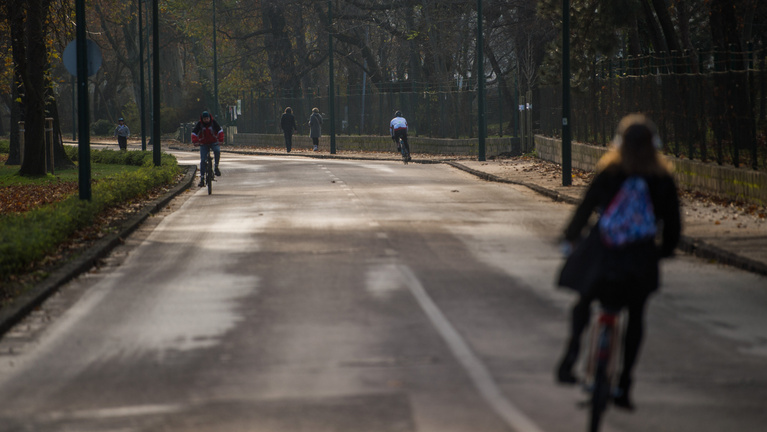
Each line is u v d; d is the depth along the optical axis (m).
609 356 10.91
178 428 12.10
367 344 16.48
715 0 54.81
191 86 184.00
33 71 65.00
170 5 145.88
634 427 11.85
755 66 38.31
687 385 13.77
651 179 11.30
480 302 20.06
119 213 38.44
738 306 19.56
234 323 18.53
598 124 61.25
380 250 27.98
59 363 15.84
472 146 91.00
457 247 28.56
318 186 54.44
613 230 11.27
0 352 16.70
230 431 11.90
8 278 22.53
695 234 28.59
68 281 23.75
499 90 92.75
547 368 14.70
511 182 55.59
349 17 117.19
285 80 129.25
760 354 15.60
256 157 99.25
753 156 38.03
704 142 43.41
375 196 47.19
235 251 28.47
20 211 41.59
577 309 11.76
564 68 50.16
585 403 11.48
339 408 12.77
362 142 106.38
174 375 14.82
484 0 105.50
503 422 12.05
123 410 13.03
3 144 119.56
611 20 61.66
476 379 14.10
